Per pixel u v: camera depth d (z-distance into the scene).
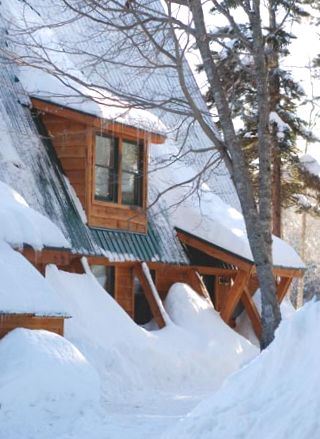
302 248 69.44
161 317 29.66
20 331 19.58
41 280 21.03
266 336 25.03
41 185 26.81
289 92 44.28
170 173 33.12
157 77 37.12
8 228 22.08
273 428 11.85
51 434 16.33
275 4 30.09
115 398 22.53
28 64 25.38
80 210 27.95
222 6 28.30
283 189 51.75
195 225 31.86
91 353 23.42
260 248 25.38
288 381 12.91
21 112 28.03
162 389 25.36
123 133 29.28
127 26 25.53
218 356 29.03
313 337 13.30
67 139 28.38
